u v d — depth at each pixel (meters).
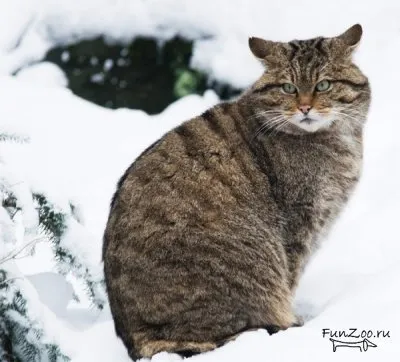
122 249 9.42
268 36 16.05
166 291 9.32
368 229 11.86
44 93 14.88
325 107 10.29
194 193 9.70
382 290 9.34
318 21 16.22
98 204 12.80
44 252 11.62
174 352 9.27
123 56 16.00
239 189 9.95
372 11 16.34
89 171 13.40
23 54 15.81
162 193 9.59
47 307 9.64
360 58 15.65
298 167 10.29
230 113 10.52
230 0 16.28
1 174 9.61
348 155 10.52
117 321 9.54
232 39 15.96
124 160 13.71
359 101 10.54
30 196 9.60
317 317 9.20
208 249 9.49
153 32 16.00
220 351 8.88
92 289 10.22
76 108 14.63
